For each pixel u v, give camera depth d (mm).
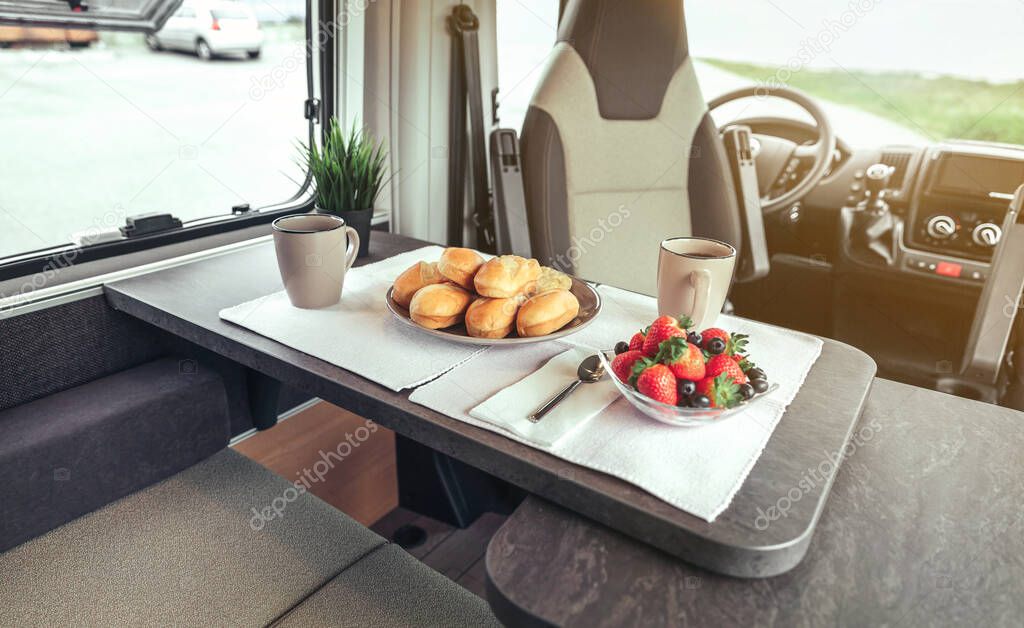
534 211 1473
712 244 833
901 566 503
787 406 688
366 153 1178
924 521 555
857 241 1788
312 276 868
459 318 802
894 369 1821
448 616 762
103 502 927
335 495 1415
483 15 1729
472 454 612
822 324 1938
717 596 471
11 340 918
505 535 531
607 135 1494
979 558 511
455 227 1835
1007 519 558
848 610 459
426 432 641
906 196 1680
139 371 1061
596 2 1425
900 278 1724
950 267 1621
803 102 1820
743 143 1698
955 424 715
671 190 1579
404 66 1532
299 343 789
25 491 837
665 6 1468
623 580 484
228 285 1004
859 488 598
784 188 1911
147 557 831
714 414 593
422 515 1527
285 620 743
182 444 1013
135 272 1048
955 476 619
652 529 509
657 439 609
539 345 817
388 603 776
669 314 811
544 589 472
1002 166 1532
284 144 1388
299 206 1412
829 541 529
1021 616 455
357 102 1457
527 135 1465
